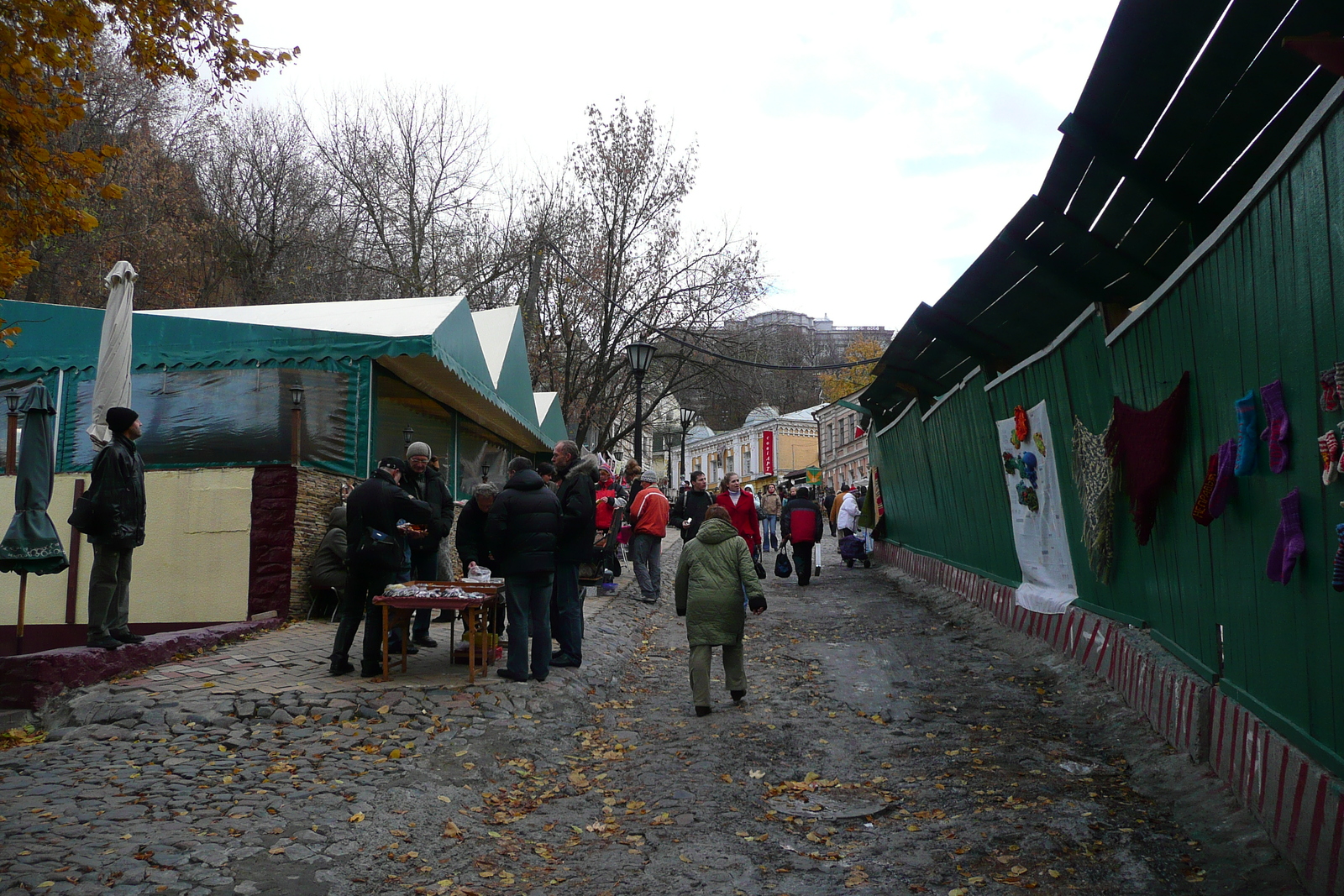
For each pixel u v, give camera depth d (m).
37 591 10.42
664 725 7.38
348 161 30.33
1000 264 7.96
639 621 12.27
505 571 7.91
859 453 57.97
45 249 22.66
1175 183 5.65
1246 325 4.68
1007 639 10.10
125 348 8.91
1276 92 4.58
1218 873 4.25
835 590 16.08
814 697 8.05
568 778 6.13
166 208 27.80
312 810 5.05
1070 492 8.72
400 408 12.80
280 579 10.03
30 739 6.19
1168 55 4.59
